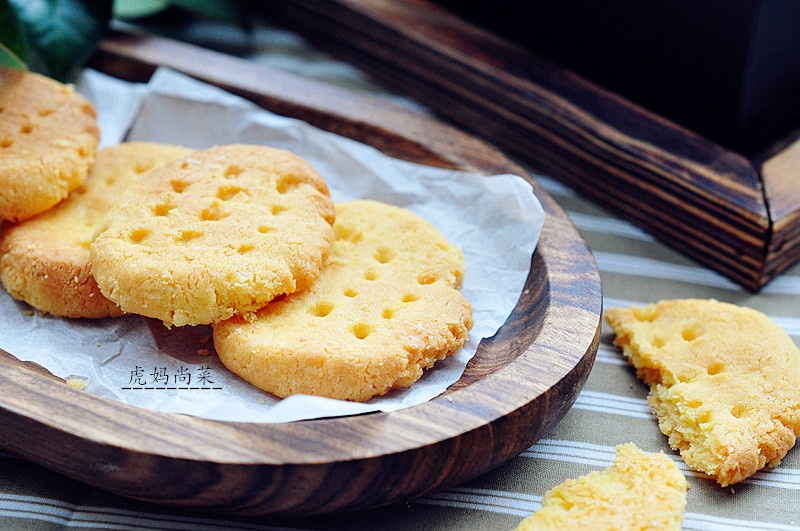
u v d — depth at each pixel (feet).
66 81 1.61
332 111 1.57
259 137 1.57
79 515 1.21
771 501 1.24
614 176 1.55
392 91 1.78
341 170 1.53
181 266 1.26
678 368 1.31
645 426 1.31
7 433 1.19
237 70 1.63
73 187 1.39
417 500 1.23
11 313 1.34
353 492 1.17
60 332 1.32
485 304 1.36
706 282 1.48
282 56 1.84
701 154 1.51
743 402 1.28
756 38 1.46
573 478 1.25
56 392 1.20
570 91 1.61
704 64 1.52
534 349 1.26
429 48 1.69
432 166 1.51
